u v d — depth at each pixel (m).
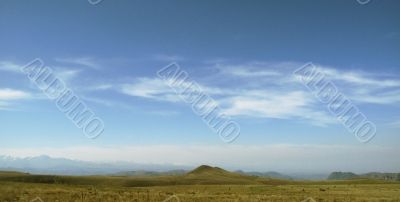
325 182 180.88
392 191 84.94
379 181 177.50
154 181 166.88
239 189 85.12
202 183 180.62
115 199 48.78
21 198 44.34
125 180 153.88
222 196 57.81
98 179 142.38
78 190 58.94
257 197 57.28
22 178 119.06
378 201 56.56
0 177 118.19
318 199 57.09
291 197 58.22
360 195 68.88
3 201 41.97
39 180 120.12
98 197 49.56
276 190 81.56
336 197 61.94
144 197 52.62
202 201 50.31
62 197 47.47
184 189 81.06
